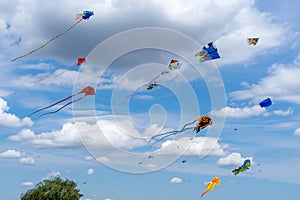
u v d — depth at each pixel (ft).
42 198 151.53
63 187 158.10
